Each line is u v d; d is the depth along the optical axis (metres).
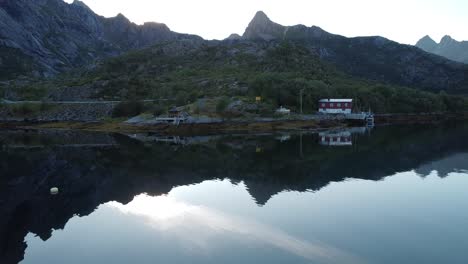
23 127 133.62
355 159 60.62
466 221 30.41
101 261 25.56
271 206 35.66
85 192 44.78
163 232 30.33
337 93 149.50
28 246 28.72
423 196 37.88
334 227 29.69
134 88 171.88
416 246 25.80
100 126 127.62
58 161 67.50
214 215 33.66
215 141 91.50
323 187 42.41
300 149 73.69
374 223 30.34
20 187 48.38
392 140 86.00
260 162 60.50
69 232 31.38
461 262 23.34
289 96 134.88
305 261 23.95
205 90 160.00
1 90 170.50
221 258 24.89
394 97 167.00
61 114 144.00
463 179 44.72
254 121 116.94
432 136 93.38
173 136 105.56
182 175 52.28
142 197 41.16
